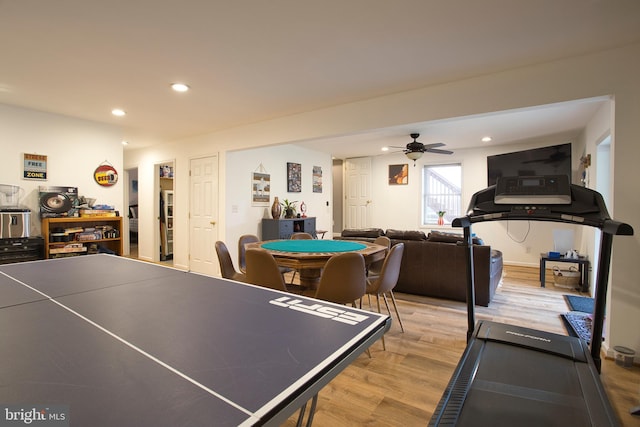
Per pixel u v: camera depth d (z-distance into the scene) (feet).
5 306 4.33
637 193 7.79
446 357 8.37
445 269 13.04
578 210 6.73
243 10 6.56
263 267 8.40
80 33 7.38
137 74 9.66
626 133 7.91
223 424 2.05
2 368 2.69
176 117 14.24
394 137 19.16
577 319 10.79
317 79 10.11
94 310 4.19
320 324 3.76
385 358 8.31
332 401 6.52
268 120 14.69
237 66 9.17
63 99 11.78
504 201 7.48
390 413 6.15
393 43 7.91
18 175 12.65
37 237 12.19
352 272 8.16
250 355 2.97
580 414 4.48
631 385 7.07
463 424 4.34
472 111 9.98
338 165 29.53
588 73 8.39
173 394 2.35
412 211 25.08
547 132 17.61
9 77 9.83
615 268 8.10
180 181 19.21
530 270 19.74
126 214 24.03
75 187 13.88
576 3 6.32
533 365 5.97
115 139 15.58
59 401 2.25
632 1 6.23
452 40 7.77
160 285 5.50
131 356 2.93
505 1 6.28
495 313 11.69
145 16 6.74
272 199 20.08
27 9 6.43
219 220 17.15
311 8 6.50
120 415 2.11
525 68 9.20
